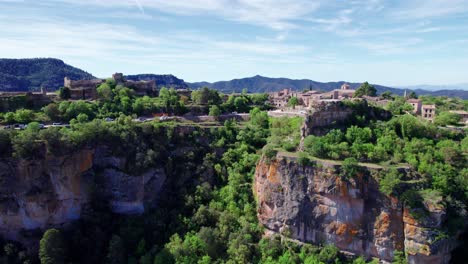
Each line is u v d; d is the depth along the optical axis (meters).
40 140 96.25
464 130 102.38
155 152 110.75
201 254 89.19
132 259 90.19
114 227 100.75
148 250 93.69
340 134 94.56
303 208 87.75
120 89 160.88
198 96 165.62
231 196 103.06
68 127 116.56
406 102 160.00
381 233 79.00
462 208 78.19
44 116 124.50
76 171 100.56
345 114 103.75
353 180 81.25
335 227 83.94
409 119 100.19
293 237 89.69
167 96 160.88
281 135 112.31
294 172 88.94
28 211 94.25
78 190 101.38
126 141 108.25
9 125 115.38
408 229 75.56
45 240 86.38
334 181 83.00
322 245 85.75
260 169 97.19
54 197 97.50
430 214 74.12
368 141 94.56
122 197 104.94
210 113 147.38
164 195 110.25
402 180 79.75
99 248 93.94
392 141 93.00
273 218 92.88
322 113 100.31
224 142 123.88
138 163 105.50
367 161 87.06
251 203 101.06
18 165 92.69
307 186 87.19
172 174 113.69
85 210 102.50
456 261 81.00
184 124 128.75
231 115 152.50
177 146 119.06
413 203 75.50
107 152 105.69
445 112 128.62
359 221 81.81
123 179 105.19
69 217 100.69
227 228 94.25
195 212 101.19
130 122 115.12
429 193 76.94
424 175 81.88
